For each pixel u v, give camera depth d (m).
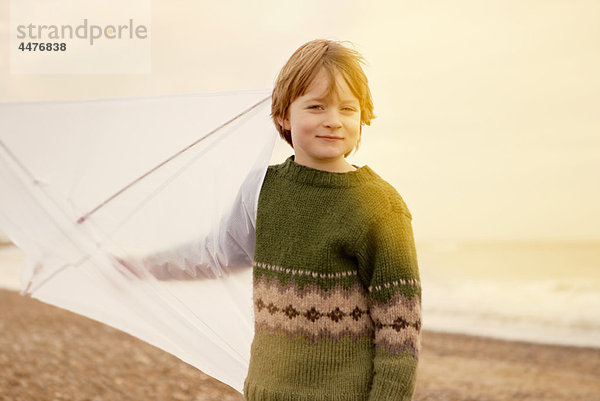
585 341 13.01
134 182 2.09
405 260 1.61
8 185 2.18
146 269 2.07
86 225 2.11
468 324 16.00
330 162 1.76
